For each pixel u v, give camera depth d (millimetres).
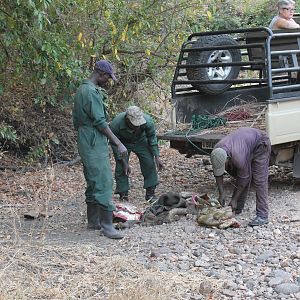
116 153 6609
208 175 8062
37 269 4590
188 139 6684
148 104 9547
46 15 6551
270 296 4191
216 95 7516
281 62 7242
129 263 4715
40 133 9148
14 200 7211
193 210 6008
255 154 5629
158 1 8281
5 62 7367
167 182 7754
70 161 9180
